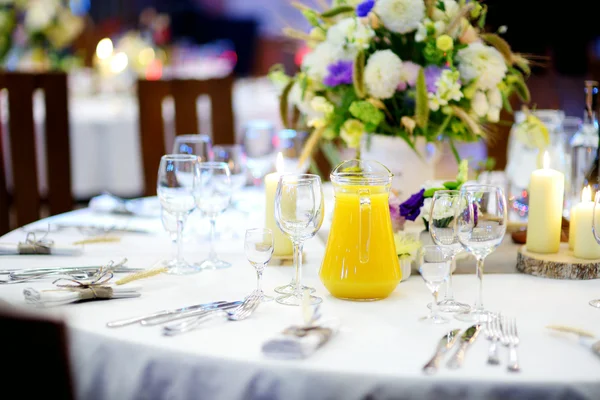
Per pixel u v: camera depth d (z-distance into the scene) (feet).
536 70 12.41
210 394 3.86
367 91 6.33
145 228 6.80
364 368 3.72
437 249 4.49
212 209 5.70
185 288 5.10
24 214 10.18
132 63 16.98
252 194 8.46
